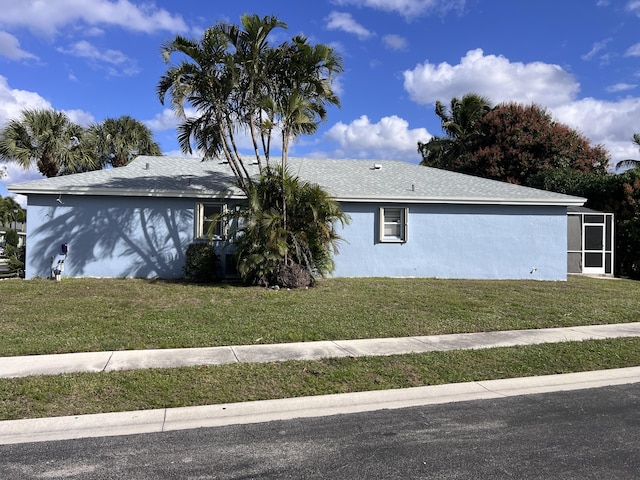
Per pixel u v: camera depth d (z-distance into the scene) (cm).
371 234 1694
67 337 805
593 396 596
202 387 593
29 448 437
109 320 936
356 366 687
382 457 420
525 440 458
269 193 1388
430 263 1720
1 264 3228
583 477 384
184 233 1611
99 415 511
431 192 1756
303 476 385
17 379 603
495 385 637
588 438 464
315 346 793
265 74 1384
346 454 427
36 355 716
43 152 2159
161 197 1596
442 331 913
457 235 1733
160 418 510
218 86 1359
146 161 1959
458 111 3756
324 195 1380
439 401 576
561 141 3225
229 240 1579
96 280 1486
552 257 1766
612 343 839
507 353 770
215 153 1552
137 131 2822
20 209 5388
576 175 2434
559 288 1489
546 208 1764
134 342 786
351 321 963
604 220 2011
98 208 1570
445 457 420
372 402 570
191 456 421
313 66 1389
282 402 559
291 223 1390
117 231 1580
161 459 415
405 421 509
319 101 1462
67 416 506
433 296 1272
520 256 1756
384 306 1123
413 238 1714
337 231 1673
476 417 521
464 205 1733
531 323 992
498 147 3300
